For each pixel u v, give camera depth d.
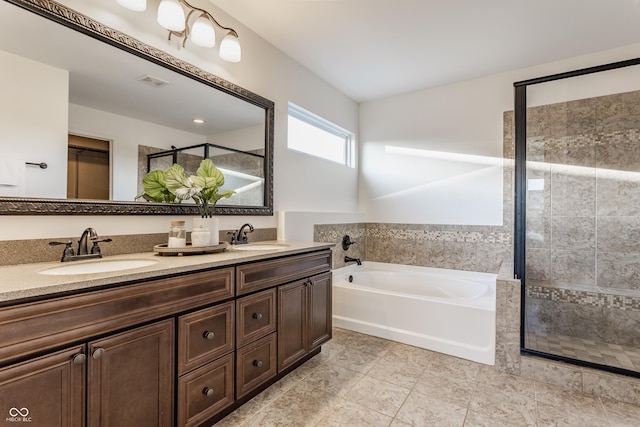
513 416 1.58
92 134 1.48
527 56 2.65
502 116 2.96
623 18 2.11
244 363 1.59
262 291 1.71
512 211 2.92
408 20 2.17
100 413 1.04
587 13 2.06
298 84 2.80
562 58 2.68
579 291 2.49
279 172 2.60
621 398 1.72
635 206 2.43
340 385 1.85
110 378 1.06
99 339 1.04
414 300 2.45
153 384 1.19
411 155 3.45
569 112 2.64
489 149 3.02
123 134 1.59
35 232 1.32
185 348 1.30
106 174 1.53
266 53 2.46
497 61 2.75
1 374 0.83
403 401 1.70
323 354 2.28
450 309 2.30
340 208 3.47
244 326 1.59
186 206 1.88
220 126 2.09
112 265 1.42
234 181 2.20
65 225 1.41
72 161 1.41
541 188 2.72
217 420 1.50
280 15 2.14
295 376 1.95
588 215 2.57
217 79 2.04
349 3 2.00
